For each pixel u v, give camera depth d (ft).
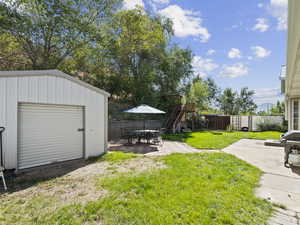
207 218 7.02
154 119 44.09
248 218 7.12
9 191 9.57
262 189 10.16
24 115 13.12
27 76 13.04
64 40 30.60
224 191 9.39
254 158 17.56
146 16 41.01
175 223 6.72
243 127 47.85
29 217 7.08
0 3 24.49
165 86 51.16
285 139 15.60
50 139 14.73
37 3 26.50
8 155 12.14
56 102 14.80
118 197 8.72
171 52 50.98
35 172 12.81
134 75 44.37
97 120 18.39
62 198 8.68
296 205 8.32
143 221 6.86
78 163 15.35
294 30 6.57
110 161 15.90
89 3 31.73
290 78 13.60
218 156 17.42
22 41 29.09
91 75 40.34
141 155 18.44
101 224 6.68
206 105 58.03
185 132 42.60
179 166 13.92
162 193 9.11
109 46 36.06
